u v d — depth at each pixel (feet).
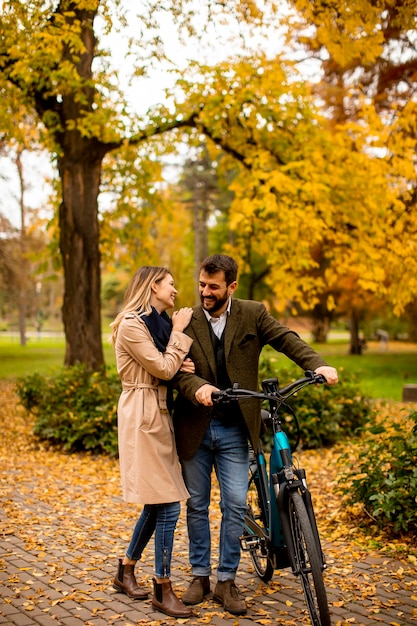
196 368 12.23
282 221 35.12
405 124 33.58
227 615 11.39
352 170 34.45
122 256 45.68
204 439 12.15
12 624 10.93
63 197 35.58
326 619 9.82
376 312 78.28
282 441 11.47
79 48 27.30
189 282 131.44
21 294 112.78
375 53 28.71
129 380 12.01
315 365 11.47
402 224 34.83
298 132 34.76
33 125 39.32
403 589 12.55
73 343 35.06
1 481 22.39
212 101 32.63
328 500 19.83
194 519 12.31
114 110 31.94
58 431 27.76
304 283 37.47
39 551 15.01
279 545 11.76
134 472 11.59
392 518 16.01
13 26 26.76
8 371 70.33
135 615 11.41
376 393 49.16
